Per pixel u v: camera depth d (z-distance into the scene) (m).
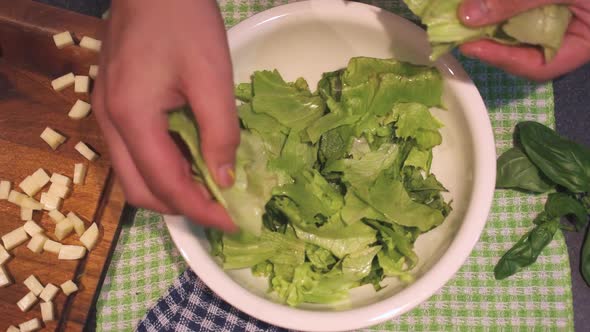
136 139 0.39
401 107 0.53
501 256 0.57
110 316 0.59
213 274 0.47
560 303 0.57
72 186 0.60
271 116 0.54
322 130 0.52
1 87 0.63
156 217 0.60
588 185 0.55
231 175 0.40
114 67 0.39
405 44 0.53
